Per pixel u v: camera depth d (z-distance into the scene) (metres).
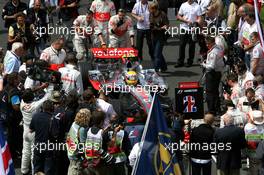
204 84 39.97
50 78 34.22
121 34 44.78
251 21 40.25
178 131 30.00
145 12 45.06
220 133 30.23
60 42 38.41
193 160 30.61
